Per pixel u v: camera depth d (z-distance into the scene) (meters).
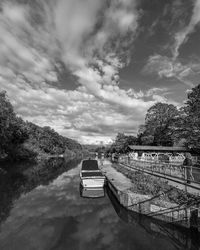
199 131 31.45
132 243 9.71
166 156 35.66
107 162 48.28
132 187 15.50
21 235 10.47
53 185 22.83
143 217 12.51
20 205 15.22
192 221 10.45
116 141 73.69
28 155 58.38
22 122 59.16
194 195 10.80
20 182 23.67
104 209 14.66
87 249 9.10
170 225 11.25
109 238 10.19
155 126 52.91
